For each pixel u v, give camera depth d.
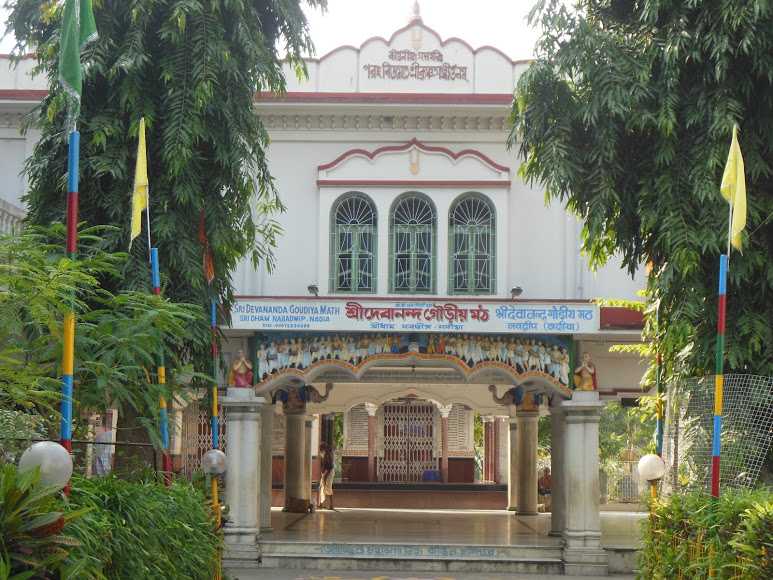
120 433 11.55
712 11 10.70
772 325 11.08
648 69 10.96
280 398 22.56
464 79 17.81
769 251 10.99
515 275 17.39
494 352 16.55
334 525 19.50
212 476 10.86
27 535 4.60
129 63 11.09
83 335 7.54
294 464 22.66
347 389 25.14
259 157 12.47
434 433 30.92
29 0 11.82
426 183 16.88
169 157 11.13
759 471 9.86
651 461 9.88
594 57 11.25
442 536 17.61
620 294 17.33
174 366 10.61
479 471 33.88
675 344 11.23
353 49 17.84
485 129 17.62
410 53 17.86
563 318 16.14
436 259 16.75
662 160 11.08
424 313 16.09
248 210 12.41
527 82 11.59
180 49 11.47
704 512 8.20
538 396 22.50
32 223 11.73
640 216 11.26
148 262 11.57
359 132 17.66
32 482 4.65
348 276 16.89
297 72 12.82
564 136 11.55
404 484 30.05
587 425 16.16
